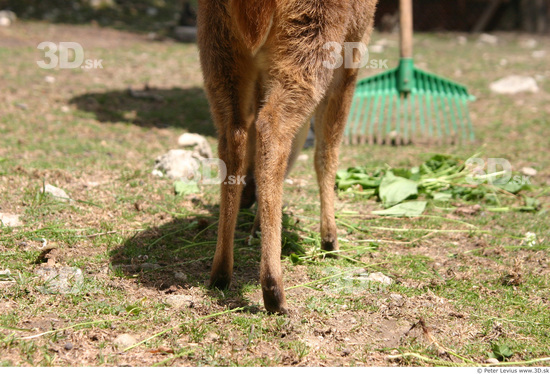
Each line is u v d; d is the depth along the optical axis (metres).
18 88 8.54
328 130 3.71
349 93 3.62
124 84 9.62
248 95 3.06
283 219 4.47
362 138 7.40
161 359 2.55
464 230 4.48
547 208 5.07
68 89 8.88
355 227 4.42
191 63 11.85
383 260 3.90
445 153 6.85
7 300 2.96
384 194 5.04
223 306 3.07
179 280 3.37
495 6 17.89
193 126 7.56
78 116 7.51
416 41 16.30
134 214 4.36
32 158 5.55
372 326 2.98
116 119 7.56
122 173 5.25
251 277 3.49
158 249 3.81
